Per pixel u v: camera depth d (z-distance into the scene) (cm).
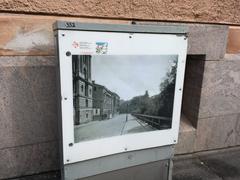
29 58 192
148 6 217
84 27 140
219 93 269
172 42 168
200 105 263
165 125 183
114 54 153
